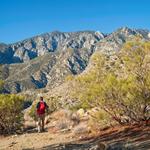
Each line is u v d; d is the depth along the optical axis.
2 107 24.66
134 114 17.33
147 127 16.19
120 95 17.31
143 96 16.92
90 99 17.81
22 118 25.91
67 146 15.37
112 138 15.52
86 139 16.73
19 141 19.02
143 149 12.23
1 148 17.31
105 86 17.39
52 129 22.59
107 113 17.75
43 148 15.96
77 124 21.39
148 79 16.81
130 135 15.28
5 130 24.98
